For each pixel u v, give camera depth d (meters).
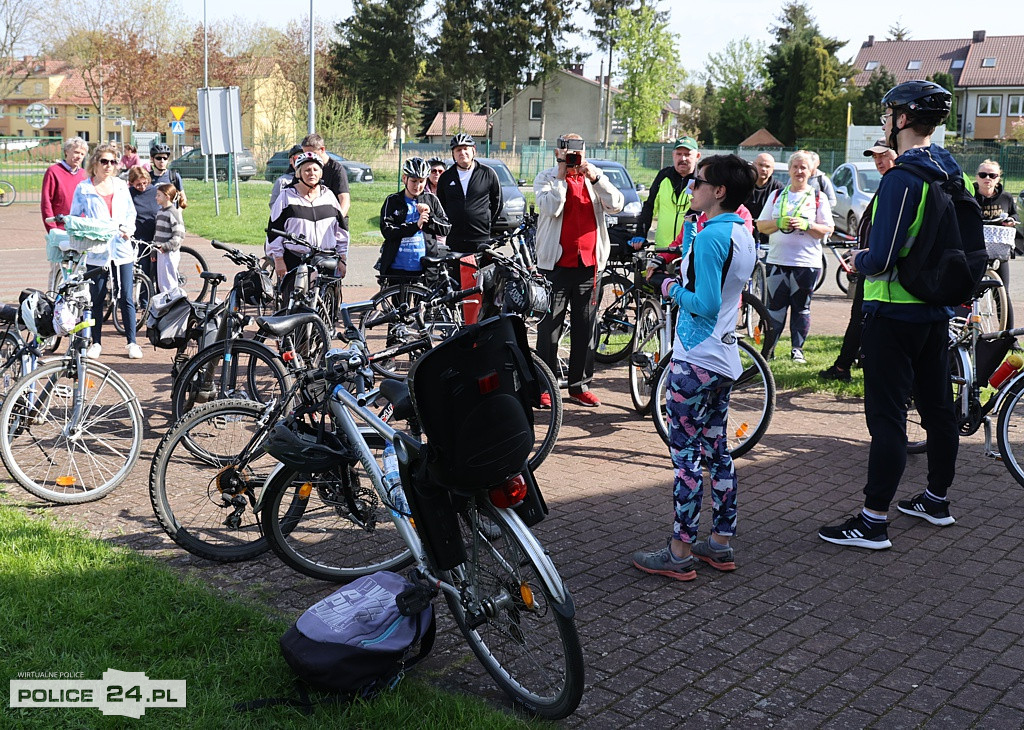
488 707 3.42
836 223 21.03
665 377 6.48
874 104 63.81
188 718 3.25
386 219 8.94
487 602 3.49
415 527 3.66
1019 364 5.84
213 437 4.74
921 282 4.66
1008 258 9.23
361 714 3.31
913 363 4.99
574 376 7.66
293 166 9.59
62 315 5.98
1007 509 5.55
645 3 62.19
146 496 5.54
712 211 4.35
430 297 7.02
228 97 20.45
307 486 4.42
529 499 3.55
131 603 4.02
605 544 4.96
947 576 4.62
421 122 91.62
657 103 60.88
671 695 3.54
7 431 5.34
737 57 70.50
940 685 3.62
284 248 7.71
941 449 5.21
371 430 4.18
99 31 53.34
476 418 3.28
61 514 5.21
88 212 8.83
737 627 4.07
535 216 8.55
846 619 4.16
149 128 56.50
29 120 36.53
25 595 4.04
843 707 3.47
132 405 5.67
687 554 4.55
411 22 73.19
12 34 53.84
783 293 9.26
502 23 71.88
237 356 5.94
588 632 4.01
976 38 80.44
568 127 79.62
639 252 8.34
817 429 7.22
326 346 6.61
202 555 4.63
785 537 5.09
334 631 3.51
